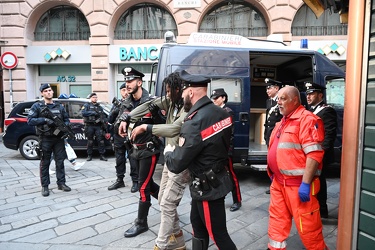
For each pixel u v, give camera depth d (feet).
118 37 38.01
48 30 38.93
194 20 35.01
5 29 37.06
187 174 8.37
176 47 15.78
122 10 36.83
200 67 15.60
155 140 9.86
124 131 9.93
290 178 7.55
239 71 15.92
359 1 5.72
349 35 5.95
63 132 14.80
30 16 37.35
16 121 23.59
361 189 5.82
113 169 20.10
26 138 23.76
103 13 36.04
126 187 15.79
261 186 16.02
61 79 39.58
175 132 7.70
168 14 37.29
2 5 36.83
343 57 33.86
